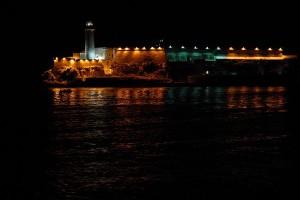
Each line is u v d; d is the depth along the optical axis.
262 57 171.38
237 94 103.75
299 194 23.52
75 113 61.00
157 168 28.50
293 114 60.41
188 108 68.62
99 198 22.98
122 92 109.81
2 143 37.19
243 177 26.41
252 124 49.47
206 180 25.83
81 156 31.97
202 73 155.75
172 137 40.25
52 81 136.62
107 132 43.34
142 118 55.19
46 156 32.03
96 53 151.62
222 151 33.69
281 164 29.39
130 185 24.95
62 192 23.84
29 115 58.50
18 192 23.89
